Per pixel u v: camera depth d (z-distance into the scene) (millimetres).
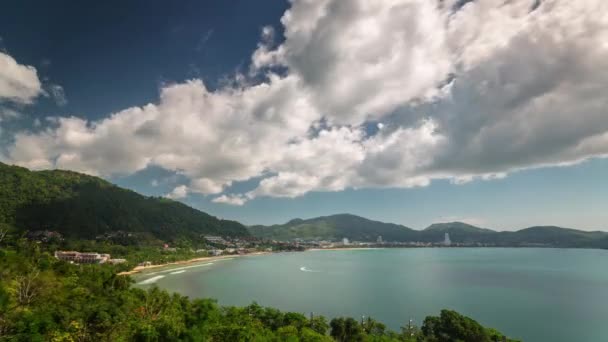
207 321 73125
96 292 95125
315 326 88750
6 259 107062
